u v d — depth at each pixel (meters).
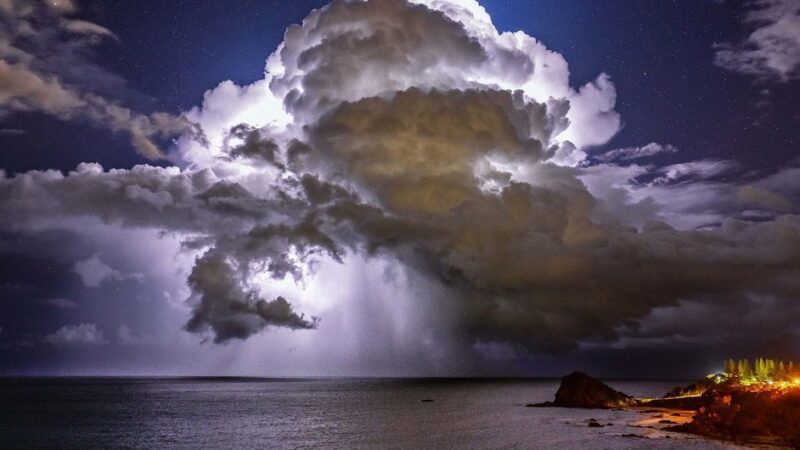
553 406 128.88
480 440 77.19
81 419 112.19
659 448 61.41
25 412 128.62
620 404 121.94
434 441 77.38
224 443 78.06
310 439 81.12
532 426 89.88
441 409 136.50
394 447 72.25
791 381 80.12
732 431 69.88
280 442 78.56
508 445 71.06
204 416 118.44
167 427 97.56
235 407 144.62
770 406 67.81
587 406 123.62
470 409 135.00
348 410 134.38
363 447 72.81
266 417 116.19
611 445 64.88
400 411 131.00
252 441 79.75
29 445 77.88
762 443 64.00
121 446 76.31
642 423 86.38
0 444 79.00
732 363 113.19
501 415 113.62
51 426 99.81
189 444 77.44
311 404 156.38
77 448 75.00
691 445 63.06
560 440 71.50
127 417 116.31
